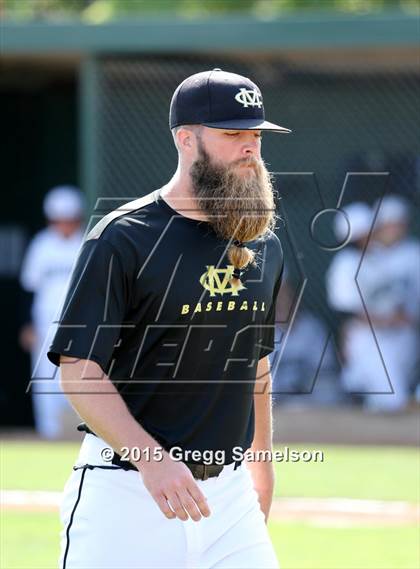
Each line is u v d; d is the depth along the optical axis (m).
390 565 22.27
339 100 40.12
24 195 46.75
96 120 38.12
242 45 36.75
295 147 40.19
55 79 45.59
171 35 37.06
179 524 12.84
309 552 23.47
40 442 36.84
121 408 12.43
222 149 12.87
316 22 36.41
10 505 27.39
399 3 43.81
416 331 37.09
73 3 44.47
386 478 30.78
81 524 12.95
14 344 46.19
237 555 13.18
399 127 39.88
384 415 36.81
